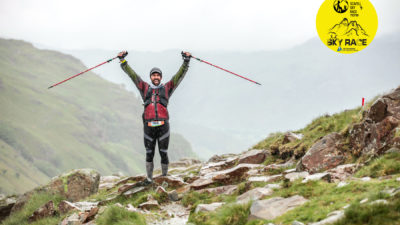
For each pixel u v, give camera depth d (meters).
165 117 11.62
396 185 6.47
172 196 10.95
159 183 12.45
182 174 16.84
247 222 7.00
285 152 12.92
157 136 11.97
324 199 6.85
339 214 5.80
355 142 9.98
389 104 9.48
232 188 10.53
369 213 5.36
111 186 16.31
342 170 8.99
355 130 10.11
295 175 9.28
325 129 13.12
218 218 7.56
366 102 12.75
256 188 8.69
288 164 11.81
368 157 9.06
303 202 7.13
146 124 11.67
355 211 5.50
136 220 8.42
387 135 9.01
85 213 9.83
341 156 9.94
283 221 6.46
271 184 8.83
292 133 13.88
